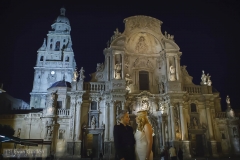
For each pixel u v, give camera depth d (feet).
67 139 120.98
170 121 126.82
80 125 120.88
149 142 20.34
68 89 135.33
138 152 20.75
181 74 140.46
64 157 117.08
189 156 118.42
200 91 137.39
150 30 140.36
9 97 178.29
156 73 142.82
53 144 118.62
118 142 19.81
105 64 135.95
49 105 125.59
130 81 135.85
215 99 145.07
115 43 134.00
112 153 115.65
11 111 162.50
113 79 127.03
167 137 125.29
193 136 129.18
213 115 134.31
